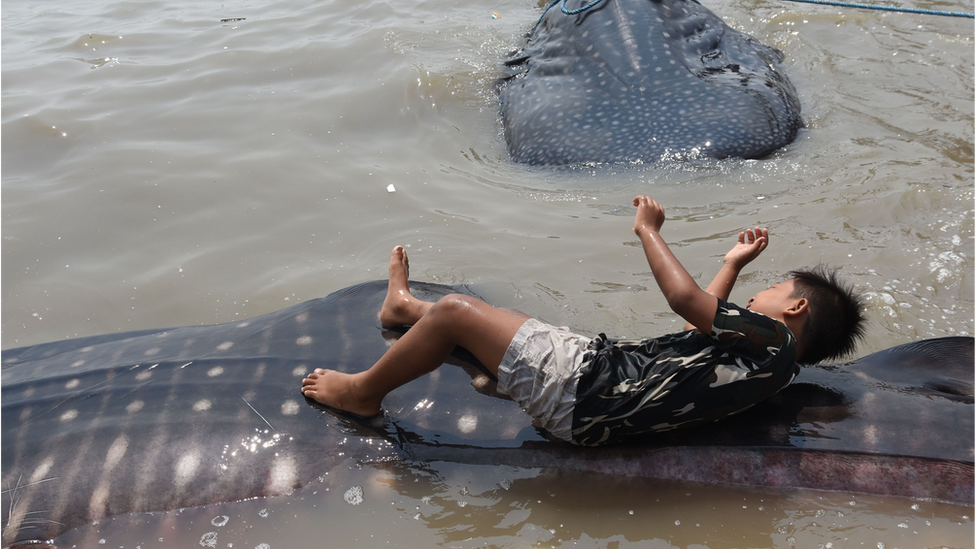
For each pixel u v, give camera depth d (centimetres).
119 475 248
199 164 480
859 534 227
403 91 576
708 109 500
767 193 432
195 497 244
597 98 522
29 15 771
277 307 361
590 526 232
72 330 350
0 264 390
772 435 253
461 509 239
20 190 454
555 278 365
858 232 384
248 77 605
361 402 264
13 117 530
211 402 272
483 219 425
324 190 459
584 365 242
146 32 708
